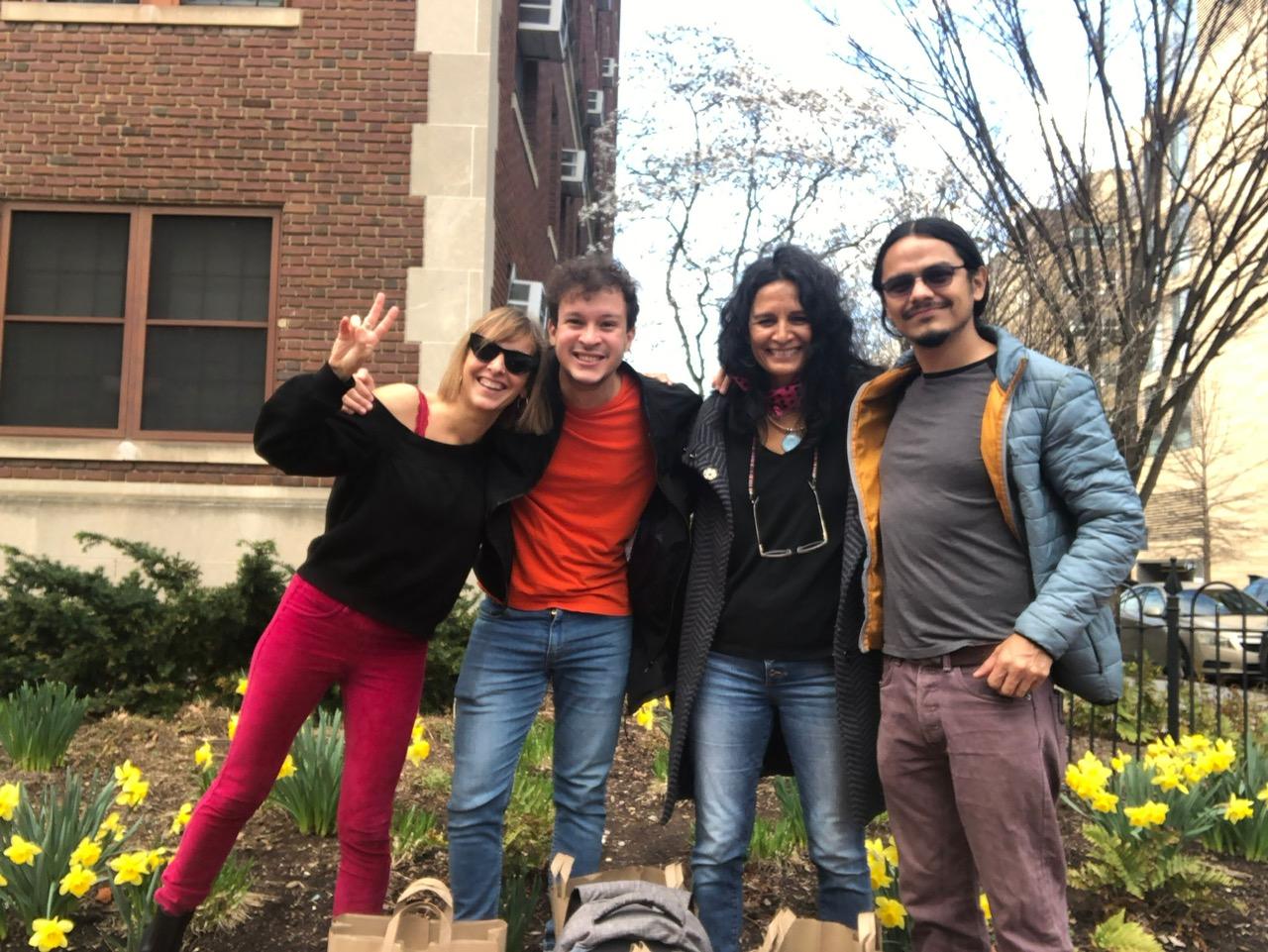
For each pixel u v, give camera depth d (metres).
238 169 8.57
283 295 8.51
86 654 6.00
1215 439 23.48
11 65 8.60
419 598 2.82
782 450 2.94
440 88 8.63
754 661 2.87
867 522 2.72
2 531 8.19
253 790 2.79
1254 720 6.90
